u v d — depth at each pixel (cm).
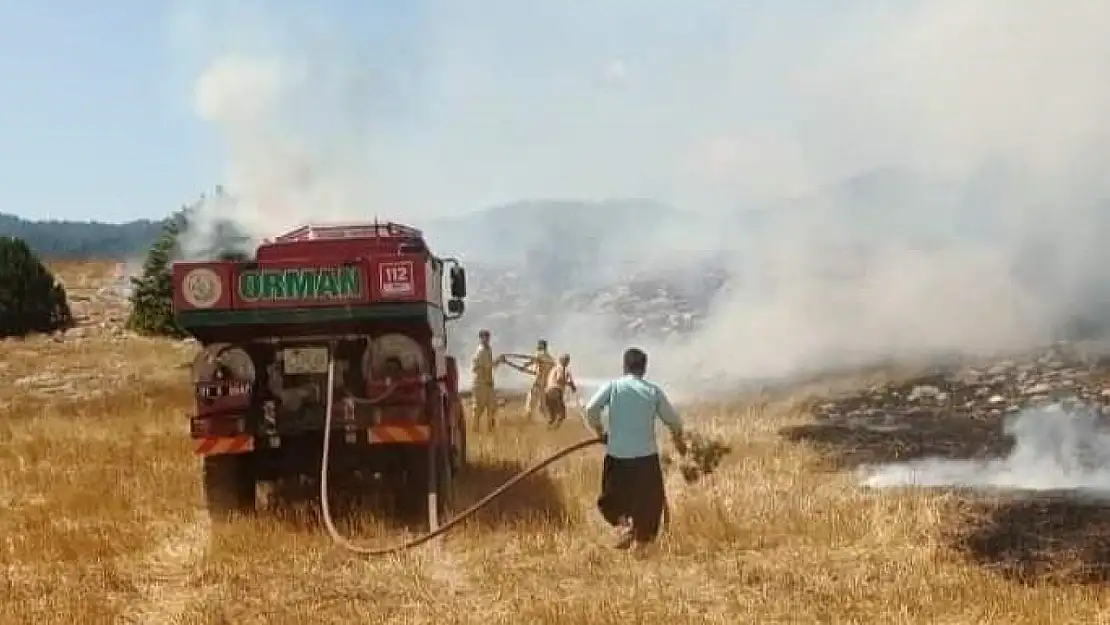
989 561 928
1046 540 971
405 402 1212
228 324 1238
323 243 1322
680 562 977
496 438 1806
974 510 1082
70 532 1148
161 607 916
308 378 1265
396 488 1248
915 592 851
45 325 3641
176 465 1577
